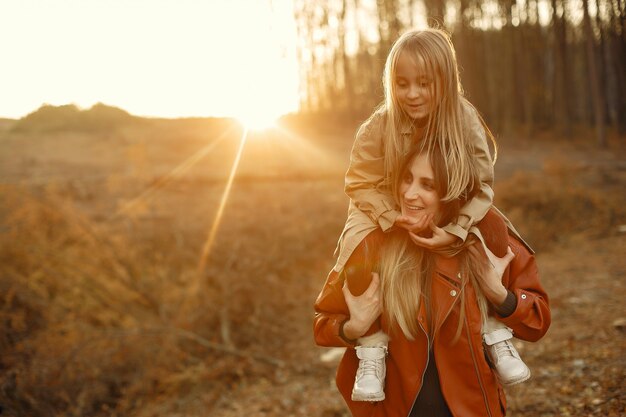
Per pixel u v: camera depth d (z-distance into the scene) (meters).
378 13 35.91
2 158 18.36
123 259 7.64
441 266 2.12
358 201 2.24
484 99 36.44
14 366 5.60
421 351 2.12
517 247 2.22
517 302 2.11
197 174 16.70
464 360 2.08
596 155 23.31
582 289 7.27
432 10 31.20
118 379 5.82
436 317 2.09
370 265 2.14
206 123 24.88
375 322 2.22
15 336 6.10
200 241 8.54
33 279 6.92
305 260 9.11
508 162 21.53
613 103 37.91
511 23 34.22
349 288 2.16
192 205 11.33
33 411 5.24
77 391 5.64
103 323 6.92
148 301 7.34
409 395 2.11
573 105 36.75
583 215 11.76
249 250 8.25
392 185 2.16
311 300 8.01
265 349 6.59
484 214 2.11
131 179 8.77
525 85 32.62
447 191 2.05
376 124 2.27
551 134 32.25
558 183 13.58
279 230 9.40
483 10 35.19
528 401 4.18
